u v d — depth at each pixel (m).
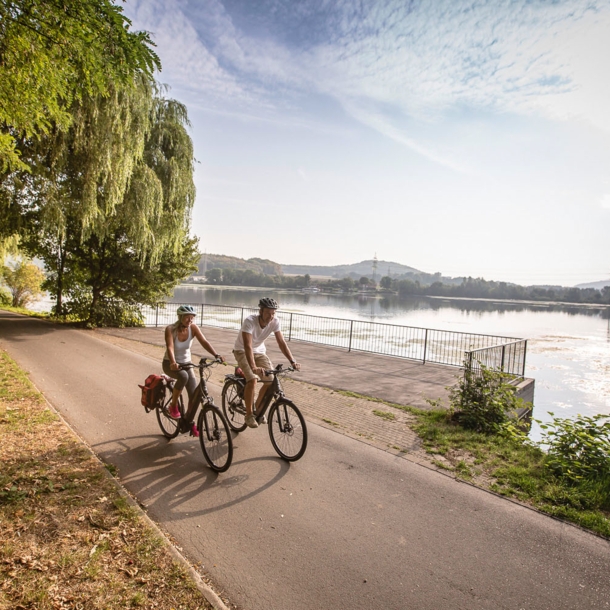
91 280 18.70
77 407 6.73
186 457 5.08
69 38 3.84
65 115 5.21
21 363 9.78
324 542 3.47
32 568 2.88
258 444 5.59
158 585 2.81
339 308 51.38
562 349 25.59
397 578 3.07
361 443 5.76
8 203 14.02
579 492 4.38
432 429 6.30
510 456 5.38
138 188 16.00
